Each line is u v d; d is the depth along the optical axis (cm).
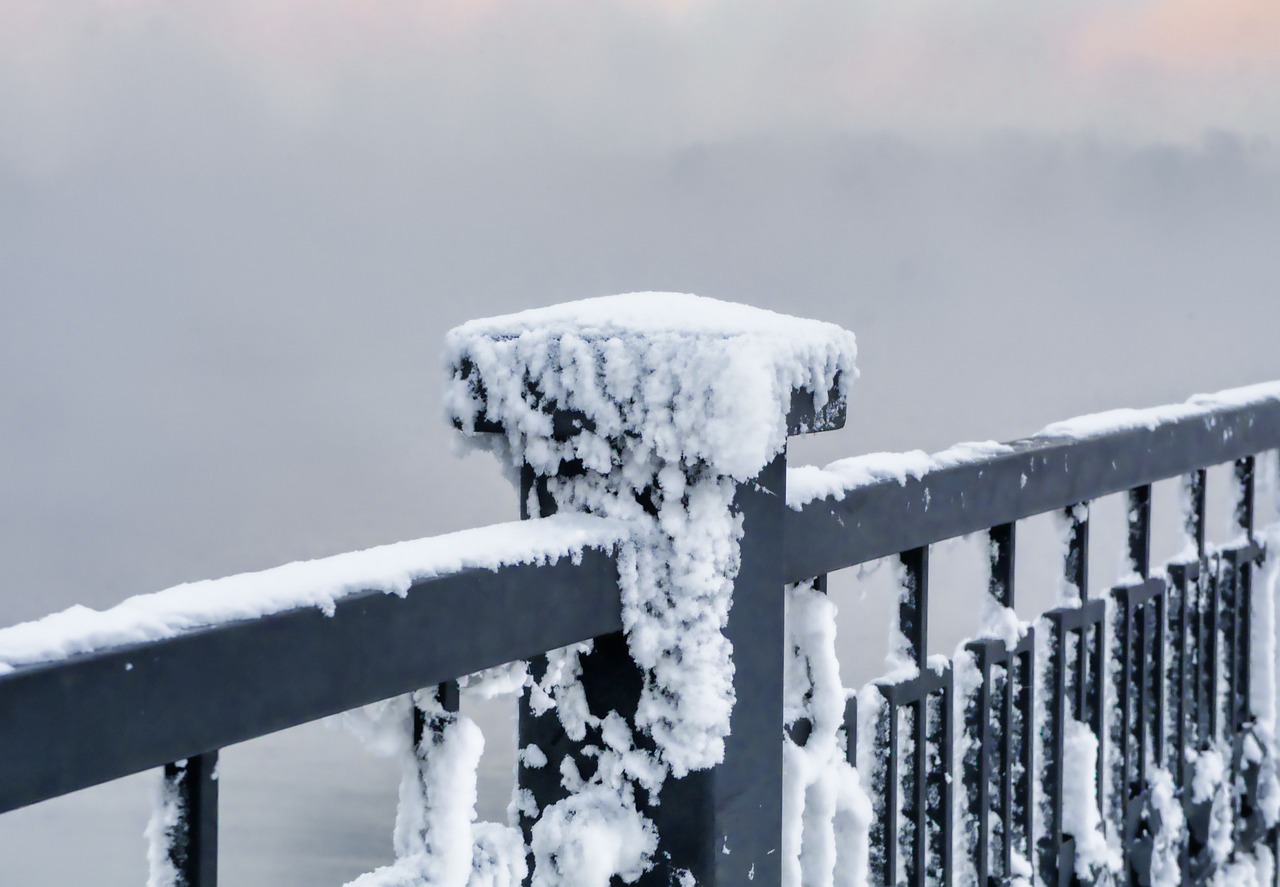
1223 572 262
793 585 153
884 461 160
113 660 78
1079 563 207
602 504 126
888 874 164
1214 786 247
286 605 89
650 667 125
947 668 176
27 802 73
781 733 135
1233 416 247
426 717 106
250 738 86
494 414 130
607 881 124
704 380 118
